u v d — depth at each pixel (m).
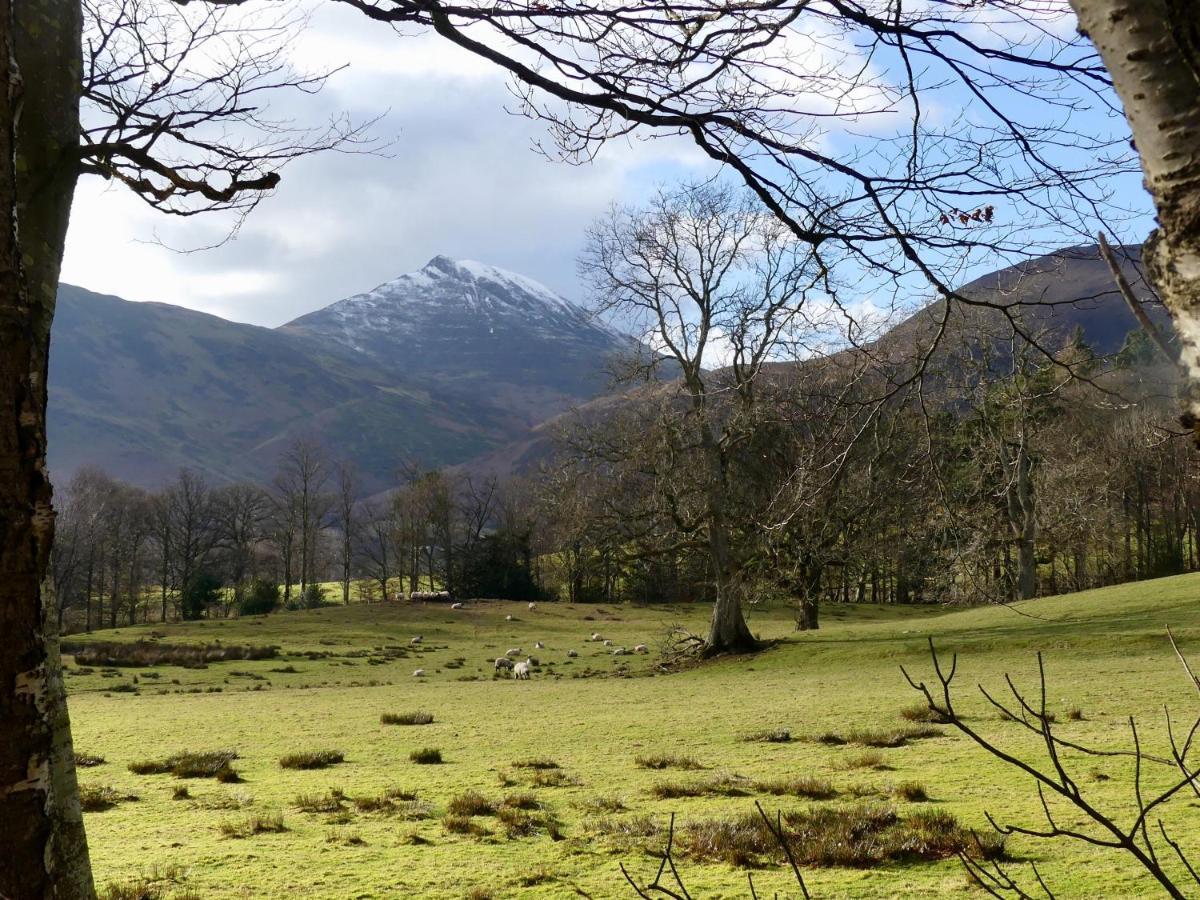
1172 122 1.50
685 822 10.95
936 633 34.34
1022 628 32.69
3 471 2.58
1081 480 28.67
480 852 10.20
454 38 4.30
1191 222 1.48
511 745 18.55
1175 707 17.41
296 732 21.56
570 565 82.38
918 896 7.95
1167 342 1.59
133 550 88.62
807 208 4.46
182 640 60.31
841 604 68.06
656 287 32.09
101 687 38.19
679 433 32.56
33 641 2.64
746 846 9.71
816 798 12.21
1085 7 1.60
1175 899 1.64
